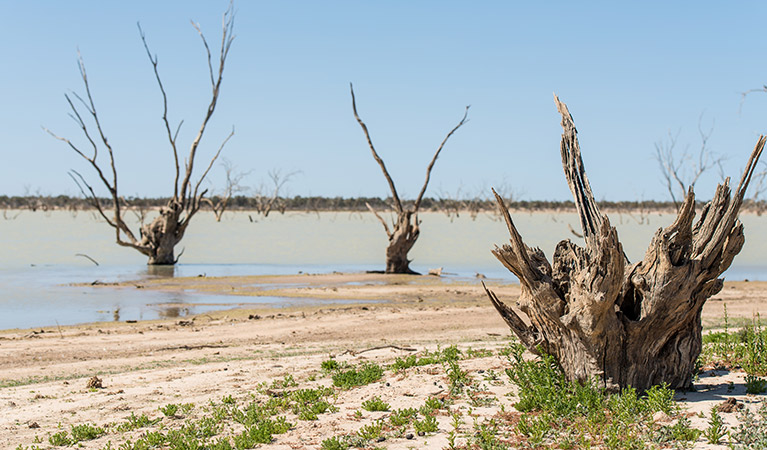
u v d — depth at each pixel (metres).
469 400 7.90
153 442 7.04
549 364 7.72
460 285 27.56
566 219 110.75
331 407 7.94
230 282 29.02
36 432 7.72
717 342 11.05
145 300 23.28
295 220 109.19
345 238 66.44
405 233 32.94
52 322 18.59
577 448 6.10
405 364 10.34
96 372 11.62
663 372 7.48
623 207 133.12
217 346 14.26
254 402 8.55
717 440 5.93
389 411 7.68
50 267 37.09
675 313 7.19
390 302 22.50
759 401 7.20
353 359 11.80
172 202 38.56
